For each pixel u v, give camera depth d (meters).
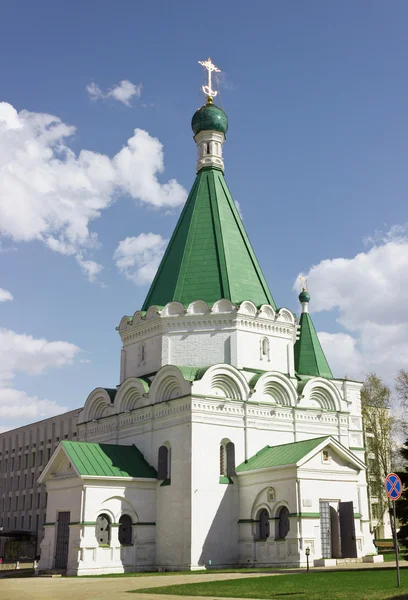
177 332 49.38
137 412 48.25
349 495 41.50
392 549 56.97
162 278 53.34
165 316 49.56
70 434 83.62
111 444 47.47
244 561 42.22
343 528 40.12
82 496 41.91
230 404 45.50
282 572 33.56
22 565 58.00
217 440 44.34
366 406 73.25
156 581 31.14
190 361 48.53
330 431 50.56
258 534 42.22
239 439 45.44
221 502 43.22
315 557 38.78
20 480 90.38
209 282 50.66
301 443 43.38
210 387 45.53
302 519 38.97
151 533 43.94
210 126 58.94
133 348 52.53
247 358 48.81
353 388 57.81
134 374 51.62
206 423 44.09
